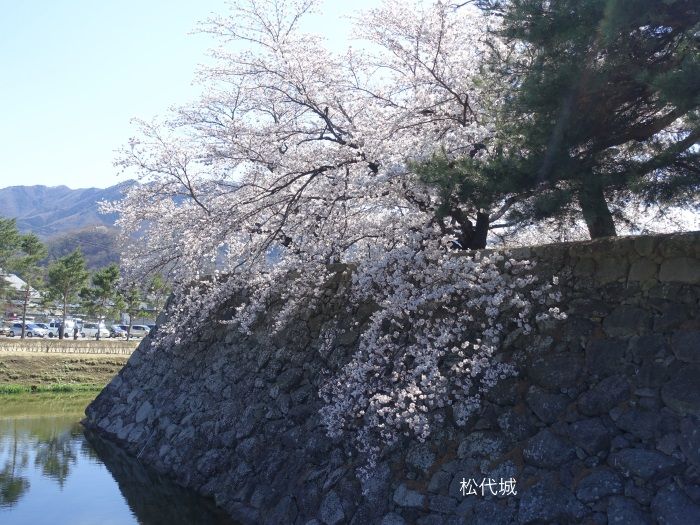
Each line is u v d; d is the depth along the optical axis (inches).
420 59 307.6
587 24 201.2
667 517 160.6
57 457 455.8
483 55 283.7
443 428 226.1
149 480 388.8
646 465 170.7
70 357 960.3
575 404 195.3
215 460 349.7
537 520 183.3
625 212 265.7
